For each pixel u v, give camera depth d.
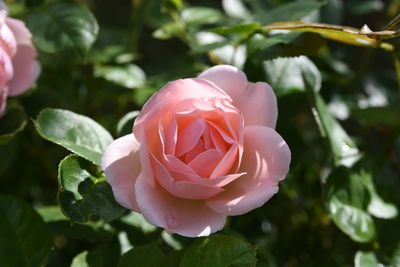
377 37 0.48
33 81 0.56
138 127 0.46
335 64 0.72
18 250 0.50
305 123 0.76
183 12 0.68
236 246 0.47
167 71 0.80
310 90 0.56
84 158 0.48
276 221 0.69
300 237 0.69
